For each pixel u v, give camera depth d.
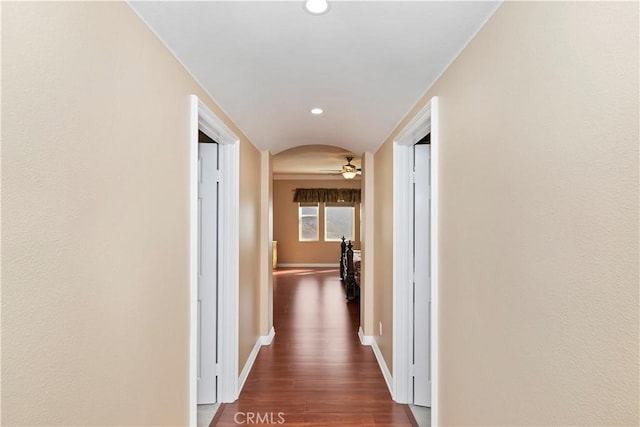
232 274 3.11
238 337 3.21
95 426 1.11
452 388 1.80
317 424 2.78
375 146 3.99
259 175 4.38
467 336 1.62
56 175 0.94
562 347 1.00
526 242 1.16
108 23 1.17
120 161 1.24
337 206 11.28
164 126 1.61
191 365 1.92
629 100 0.78
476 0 1.33
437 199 2.01
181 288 1.80
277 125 3.40
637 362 0.77
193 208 1.93
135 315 1.35
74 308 1.01
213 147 3.08
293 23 1.56
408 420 2.84
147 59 1.45
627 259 0.79
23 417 0.84
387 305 3.52
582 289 0.92
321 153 7.06
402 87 2.25
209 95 2.33
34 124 0.86
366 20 1.53
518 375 1.21
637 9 0.76
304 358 4.07
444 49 1.72
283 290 7.82
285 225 11.28
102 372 1.15
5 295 0.79
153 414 1.51
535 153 1.11
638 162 0.76
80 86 1.03
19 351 0.83
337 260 11.25
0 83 0.78
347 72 2.09
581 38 0.92
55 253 0.94
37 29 0.87
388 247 3.47
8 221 0.80
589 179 0.89
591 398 0.89
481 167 1.48
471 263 1.58
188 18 1.46
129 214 1.31
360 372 3.71
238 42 1.70
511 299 1.26
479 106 1.50
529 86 1.14
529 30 1.14
